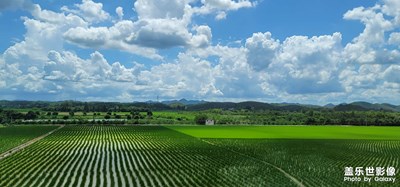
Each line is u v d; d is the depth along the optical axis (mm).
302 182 48875
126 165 60500
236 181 48969
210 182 48281
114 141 101375
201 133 133250
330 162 66188
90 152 76875
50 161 63781
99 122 186250
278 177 51812
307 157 72312
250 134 132000
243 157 71188
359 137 125375
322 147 91375
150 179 49812
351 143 103062
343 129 170000
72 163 61969
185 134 127625
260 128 168500
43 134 122062
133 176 51469
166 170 56375
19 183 46469
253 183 47906
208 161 65688
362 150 86562
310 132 147125
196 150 81688
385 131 157875
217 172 55219
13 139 103188
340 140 112188
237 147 88750
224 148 86188
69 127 158375
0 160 64562
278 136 125188
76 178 49625
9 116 196375
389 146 96438
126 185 45969
